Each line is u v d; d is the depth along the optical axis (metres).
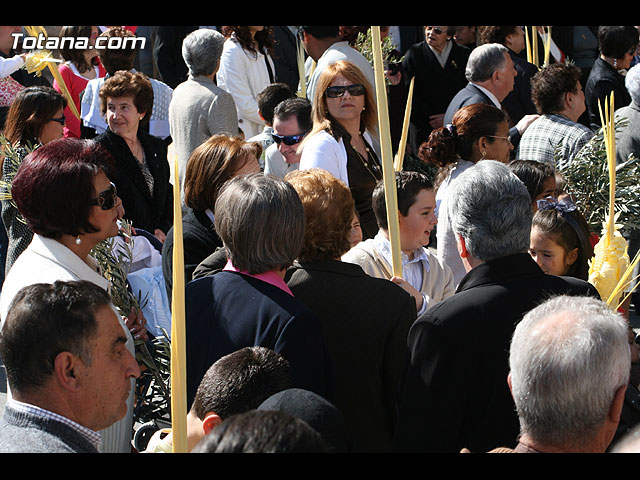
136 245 3.71
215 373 2.09
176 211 1.87
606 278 3.11
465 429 2.36
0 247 5.28
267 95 5.56
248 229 2.44
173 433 1.84
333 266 2.71
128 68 6.20
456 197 2.49
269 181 2.51
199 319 2.54
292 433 1.30
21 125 4.47
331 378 2.50
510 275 2.41
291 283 2.68
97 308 2.04
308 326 2.42
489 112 4.23
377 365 2.67
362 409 2.68
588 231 3.26
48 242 2.66
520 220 2.41
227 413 2.04
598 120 6.79
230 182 2.57
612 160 3.22
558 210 3.22
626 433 2.15
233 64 6.52
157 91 6.36
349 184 4.43
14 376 1.97
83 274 2.67
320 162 4.28
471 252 2.46
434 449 2.32
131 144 4.58
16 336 1.96
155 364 3.12
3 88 6.10
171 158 6.35
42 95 4.49
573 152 4.80
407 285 2.97
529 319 1.90
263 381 2.07
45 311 1.97
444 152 4.26
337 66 4.39
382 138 2.89
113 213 2.73
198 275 2.99
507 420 2.33
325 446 1.33
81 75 6.89
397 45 8.14
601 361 1.76
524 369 1.81
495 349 2.31
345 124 4.45
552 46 7.87
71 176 2.59
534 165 3.73
